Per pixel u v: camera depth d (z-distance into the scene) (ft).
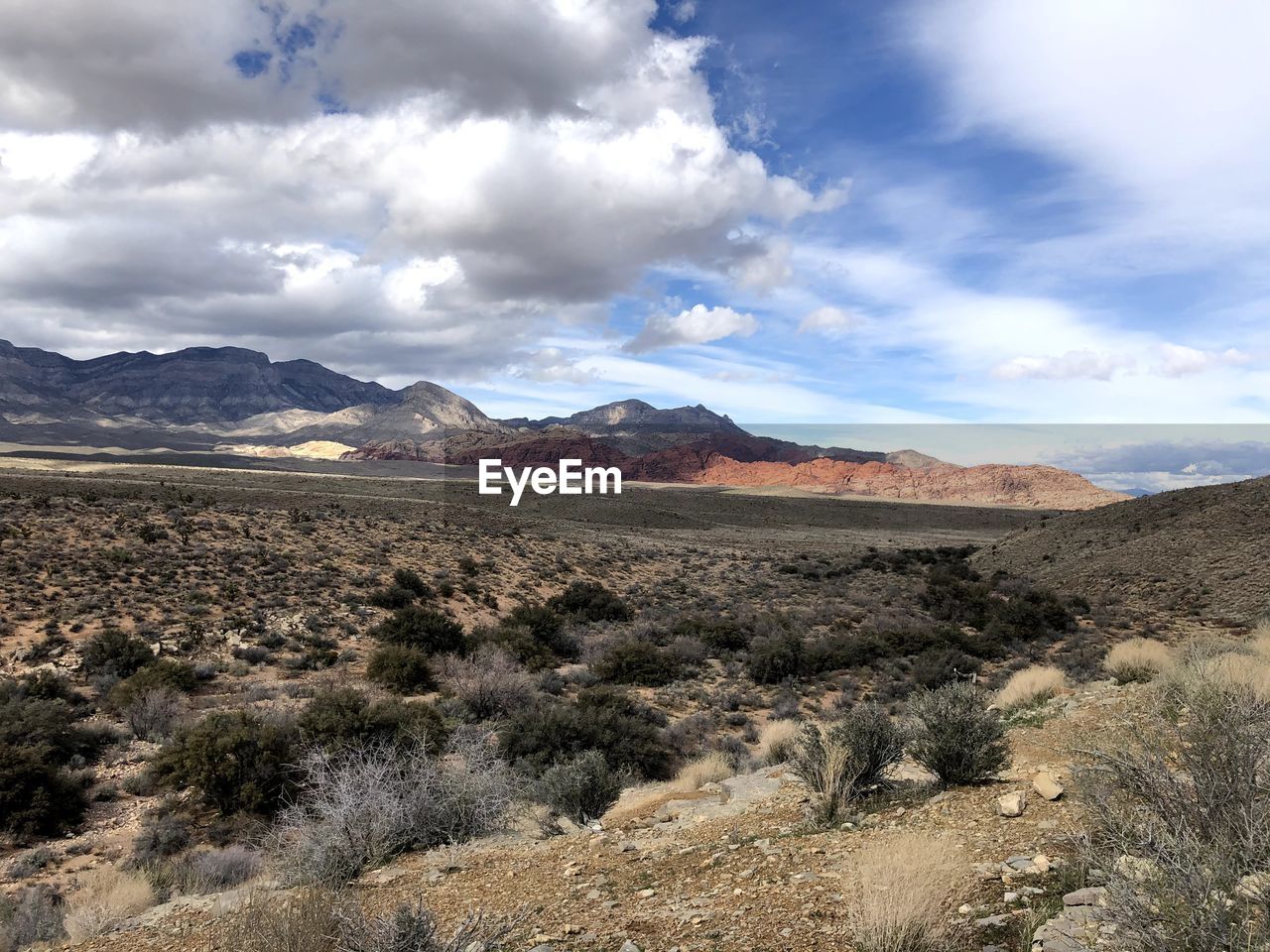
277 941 15.19
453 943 16.06
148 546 137.90
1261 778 14.01
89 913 28.48
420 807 31.96
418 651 98.02
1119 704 33.94
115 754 63.26
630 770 58.13
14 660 84.23
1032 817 20.49
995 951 12.84
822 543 401.70
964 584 195.72
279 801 52.08
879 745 28.30
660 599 184.44
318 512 231.09
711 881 20.20
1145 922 10.54
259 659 98.37
